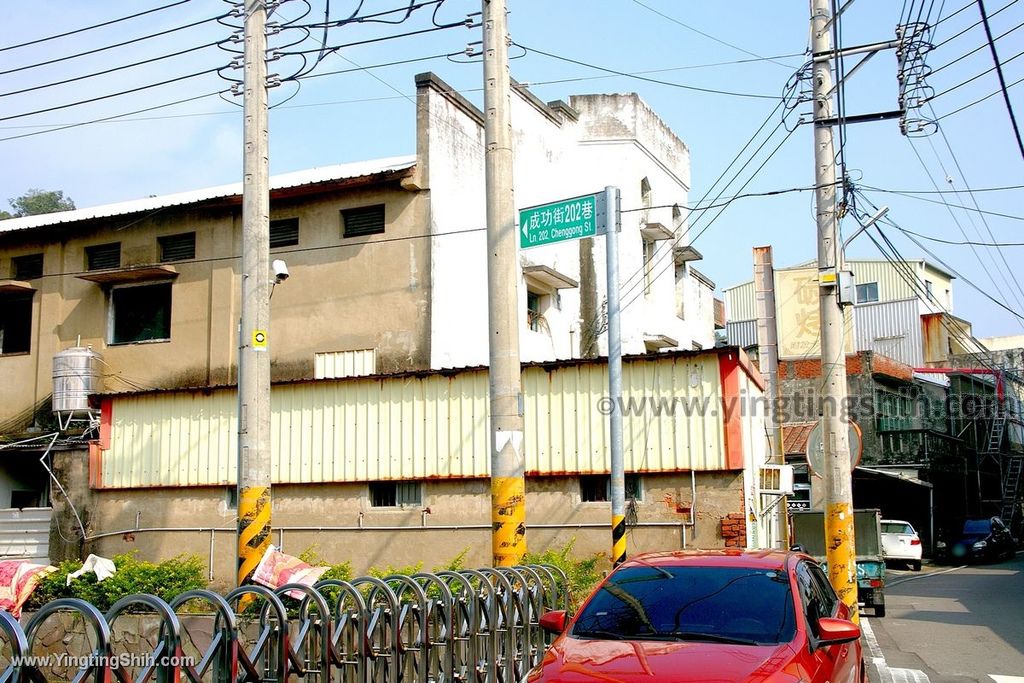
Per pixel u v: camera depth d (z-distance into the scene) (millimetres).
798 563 7230
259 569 11086
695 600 6590
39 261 24000
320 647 6906
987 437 44562
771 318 24109
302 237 21422
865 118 13828
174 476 17562
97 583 14516
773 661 5668
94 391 21938
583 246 27531
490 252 10391
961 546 34219
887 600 20828
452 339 20672
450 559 15859
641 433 15023
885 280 57500
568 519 15281
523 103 24750
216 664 6039
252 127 11977
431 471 16125
